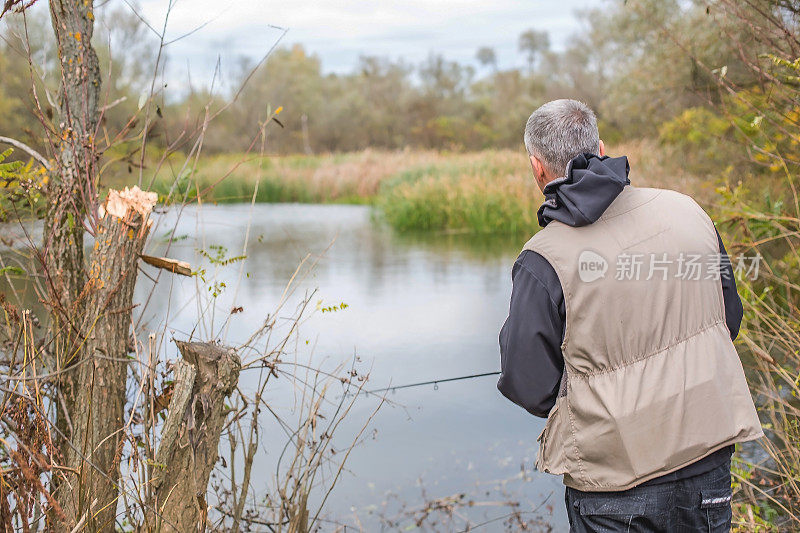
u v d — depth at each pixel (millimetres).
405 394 4238
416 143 53625
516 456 3469
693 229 1695
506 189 13086
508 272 8141
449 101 59375
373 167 20984
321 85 58062
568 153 1788
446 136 53344
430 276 7938
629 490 1616
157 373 2455
